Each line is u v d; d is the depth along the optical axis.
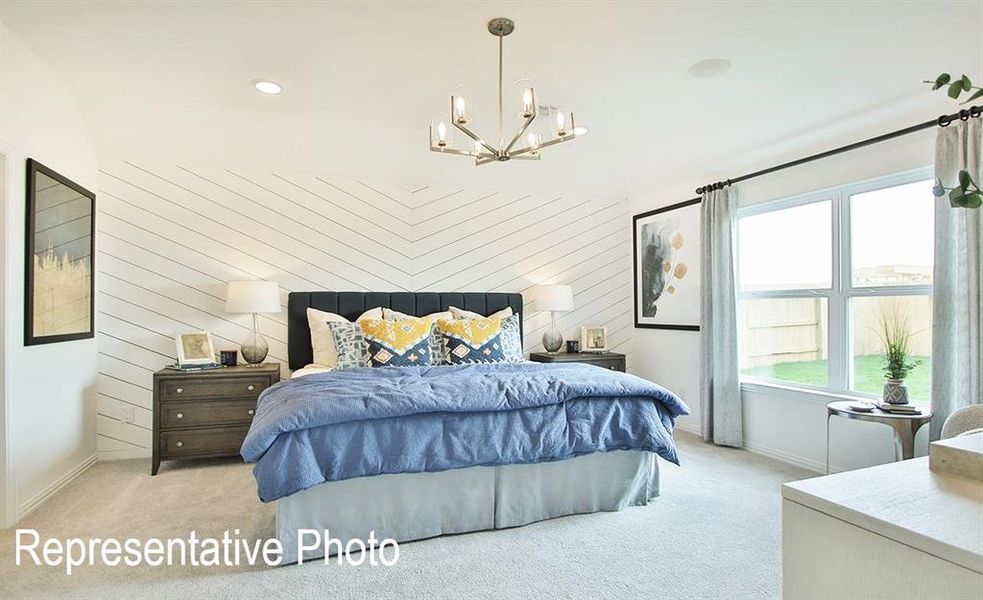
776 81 3.01
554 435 2.64
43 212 2.99
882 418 2.75
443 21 2.42
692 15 2.37
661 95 3.23
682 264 4.79
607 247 5.45
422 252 4.78
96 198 3.86
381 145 4.19
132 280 3.99
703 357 4.36
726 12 2.34
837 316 3.57
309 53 2.73
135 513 2.87
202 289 4.16
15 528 2.66
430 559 2.35
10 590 2.08
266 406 2.73
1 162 2.64
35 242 2.89
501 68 2.65
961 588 0.72
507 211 5.07
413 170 4.60
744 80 3.01
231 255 4.23
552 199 5.23
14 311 2.72
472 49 2.68
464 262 4.92
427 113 3.58
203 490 3.24
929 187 3.08
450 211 4.87
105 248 3.92
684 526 2.67
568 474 2.78
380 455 2.39
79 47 2.71
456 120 2.41
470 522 2.61
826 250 3.67
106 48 2.71
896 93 3.02
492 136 3.99
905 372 2.95
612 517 2.79
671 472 3.52
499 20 2.41
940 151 2.81
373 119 3.71
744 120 3.59
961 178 1.17
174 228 4.10
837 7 2.28
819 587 0.92
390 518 2.49
